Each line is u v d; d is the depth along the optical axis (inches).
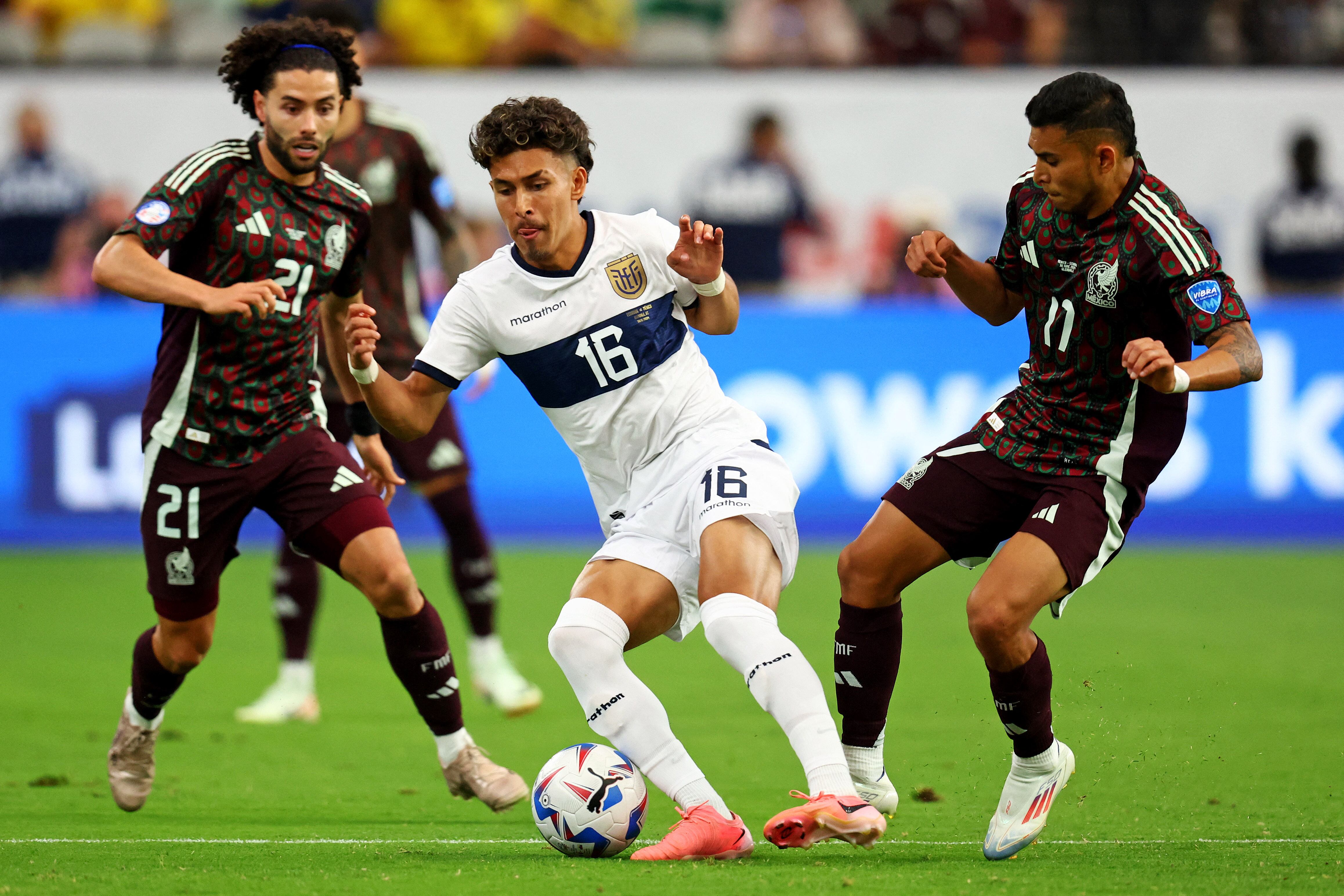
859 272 1801.2
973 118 1787.6
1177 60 1881.2
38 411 1615.4
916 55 1892.2
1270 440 1673.2
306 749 800.3
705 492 545.3
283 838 573.3
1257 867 497.0
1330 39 1888.5
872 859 518.6
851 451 1662.2
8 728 855.1
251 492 605.9
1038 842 553.0
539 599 1343.5
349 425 853.2
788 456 1656.0
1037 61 1883.6
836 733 507.2
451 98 1755.7
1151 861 510.3
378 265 896.3
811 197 1790.1
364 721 888.9
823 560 1567.4
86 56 1897.1
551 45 1889.8
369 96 1745.8
